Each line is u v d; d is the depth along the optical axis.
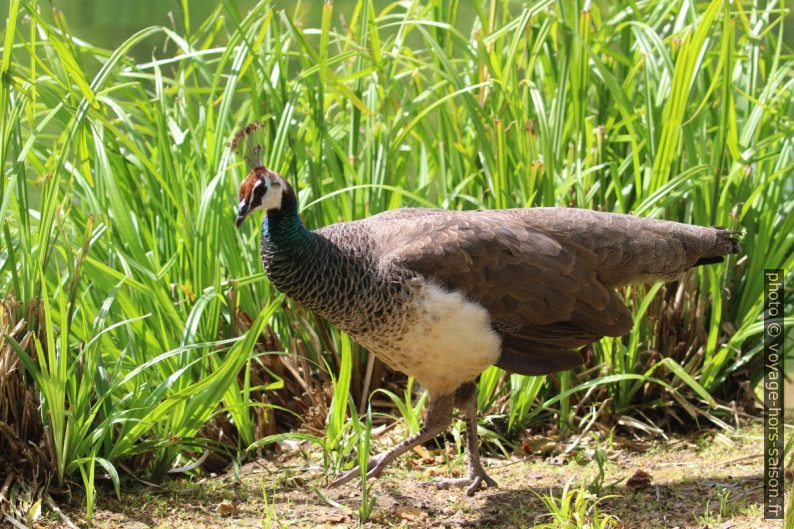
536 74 11.48
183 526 7.68
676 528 7.62
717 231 9.16
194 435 8.73
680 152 10.59
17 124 8.77
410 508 8.05
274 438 8.54
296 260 7.89
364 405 9.93
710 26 10.90
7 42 8.05
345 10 18.88
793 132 10.34
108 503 7.96
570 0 11.02
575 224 8.66
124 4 20.31
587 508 7.97
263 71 10.18
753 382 10.49
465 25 18.70
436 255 7.92
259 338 9.79
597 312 8.50
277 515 7.90
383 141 10.38
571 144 10.67
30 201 12.82
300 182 10.57
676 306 10.18
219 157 9.71
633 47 12.01
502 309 8.17
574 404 9.95
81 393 8.00
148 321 9.07
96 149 9.23
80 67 9.98
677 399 9.88
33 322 8.14
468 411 8.52
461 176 10.94
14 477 7.84
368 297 7.82
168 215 9.75
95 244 9.56
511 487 8.62
